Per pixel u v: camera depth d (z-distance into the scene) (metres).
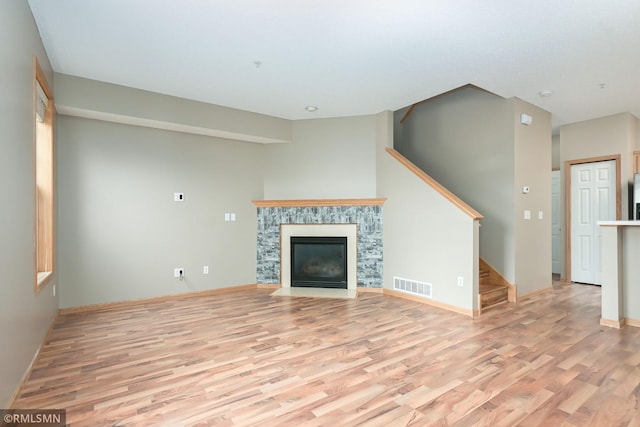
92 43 3.15
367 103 4.88
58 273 4.07
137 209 4.60
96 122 4.33
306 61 3.54
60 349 3.03
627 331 3.47
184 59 3.48
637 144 5.57
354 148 5.45
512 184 4.69
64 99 3.81
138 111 4.26
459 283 4.16
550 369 2.62
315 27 2.88
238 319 3.90
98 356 2.88
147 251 4.67
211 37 3.04
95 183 4.32
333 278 5.47
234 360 2.79
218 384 2.40
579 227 5.91
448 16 2.72
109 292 4.40
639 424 1.94
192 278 5.02
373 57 3.45
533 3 2.54
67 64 3.59
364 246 5.31
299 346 3.08
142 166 4.64
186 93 4.43
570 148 5.95
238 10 2.63
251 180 5.59
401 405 2.13
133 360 2.79
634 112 5.31
